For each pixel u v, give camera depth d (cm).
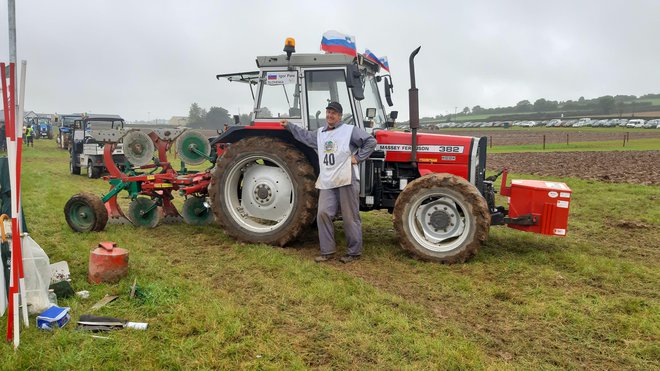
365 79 574
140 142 615
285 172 529
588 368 279
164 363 271
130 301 355
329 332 314
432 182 473
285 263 458
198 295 368
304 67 530
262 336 305
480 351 292
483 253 505
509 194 507
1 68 272
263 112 552
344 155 467
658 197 859
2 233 303
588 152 2178
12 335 288
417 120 504
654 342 309
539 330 327
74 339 293
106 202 630
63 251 488
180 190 612
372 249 521
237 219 545
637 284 418
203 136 647
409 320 335
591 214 723
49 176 1272
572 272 450
